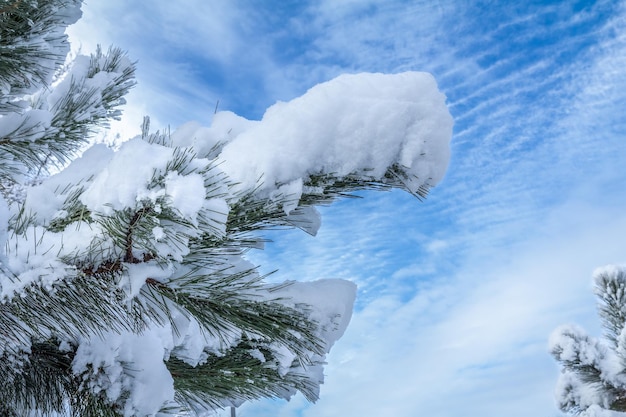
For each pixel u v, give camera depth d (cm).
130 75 294
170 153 147
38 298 156
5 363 191
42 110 259
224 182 150
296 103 167
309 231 180
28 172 274
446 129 155
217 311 174
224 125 196
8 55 231
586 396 456
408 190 159
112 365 196
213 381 234
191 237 159
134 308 166
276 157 158
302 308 208
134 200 141
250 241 170
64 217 172
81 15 255
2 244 141
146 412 195
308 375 253
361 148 155
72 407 199
